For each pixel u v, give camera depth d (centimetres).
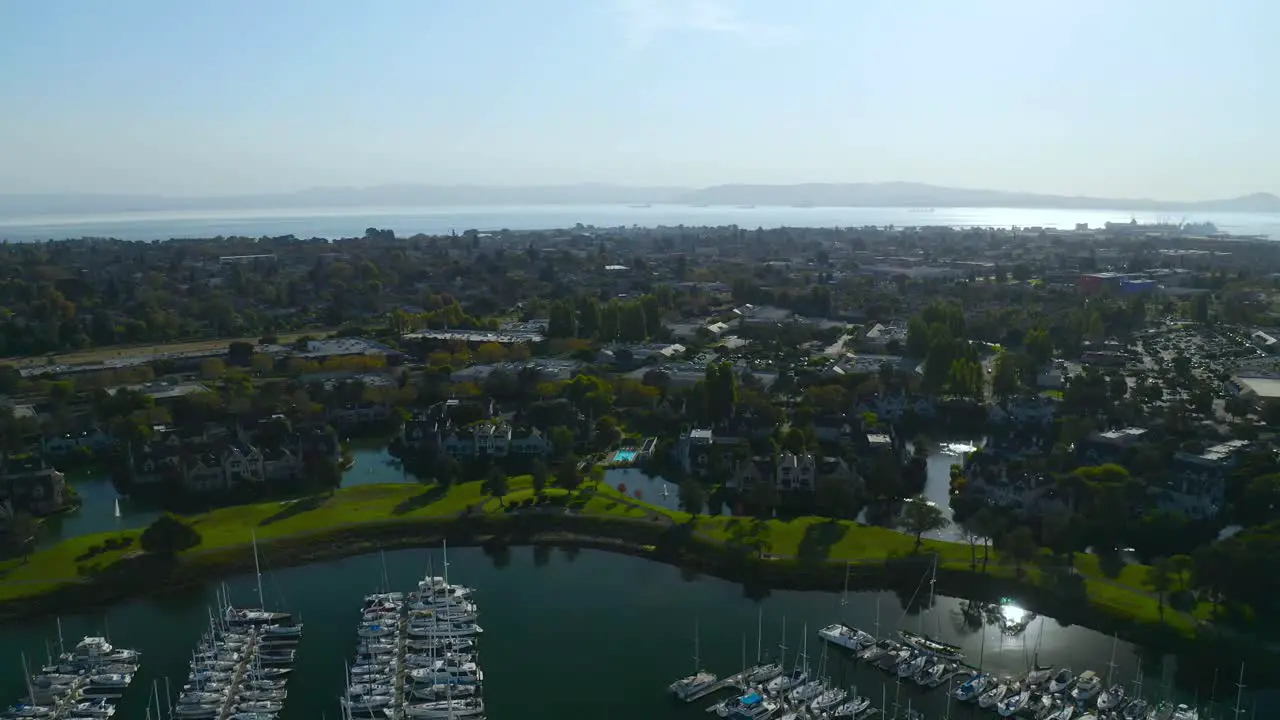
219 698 15075
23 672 16175
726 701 14950
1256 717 14462
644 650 16825
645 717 14688
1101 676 15638
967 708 14862
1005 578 18800
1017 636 17025
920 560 19688
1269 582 16875
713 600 18788
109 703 15200
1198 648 16175
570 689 15538
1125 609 17362
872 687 15500
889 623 17625
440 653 16738
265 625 17525
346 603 18688
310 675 16000
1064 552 19688
